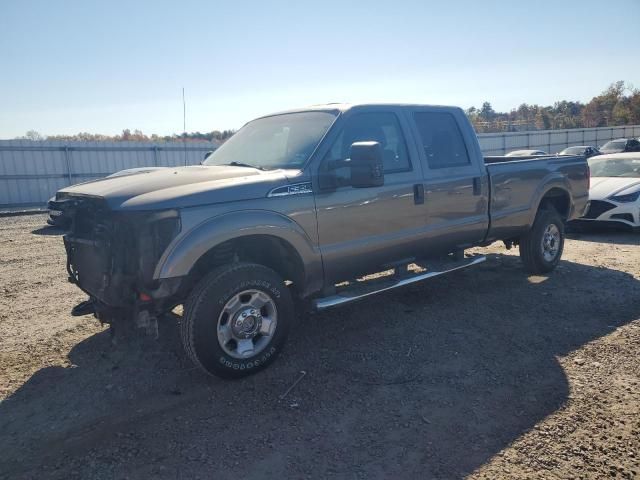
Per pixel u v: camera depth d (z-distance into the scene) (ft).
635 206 29.71
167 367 13.83
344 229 14.69
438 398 11.76
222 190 12.45
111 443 10.35
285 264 14.61
